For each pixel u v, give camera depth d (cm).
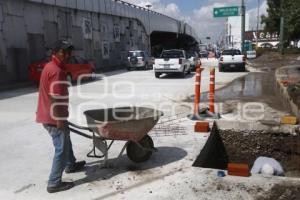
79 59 2244
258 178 593
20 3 2236
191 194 539
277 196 527
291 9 4847
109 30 3756
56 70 537
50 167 671
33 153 757
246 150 902
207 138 830
